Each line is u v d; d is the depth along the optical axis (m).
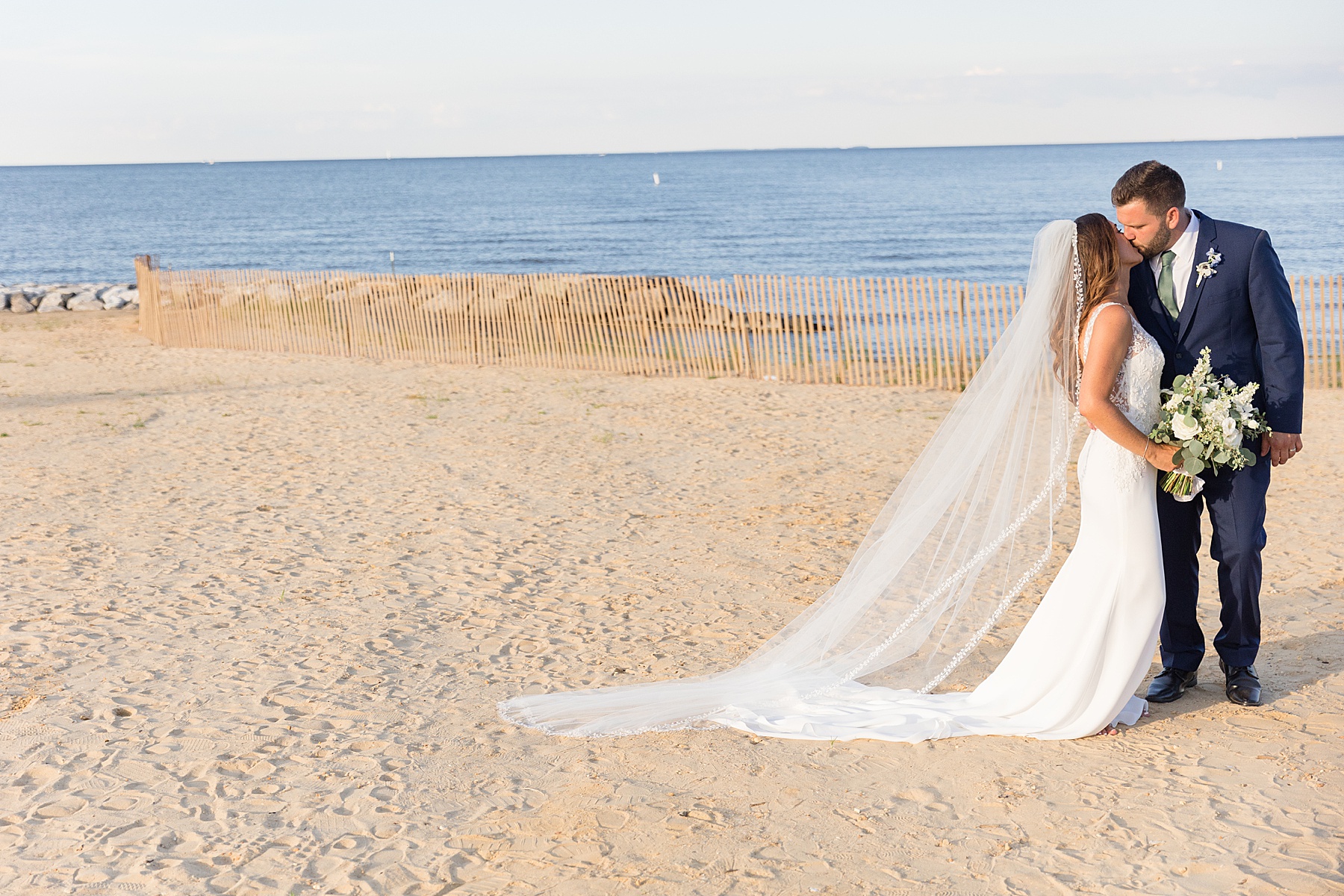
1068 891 3.04
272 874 3.21
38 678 4.89
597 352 15.95
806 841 3.37
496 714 4.49
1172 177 3.95
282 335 18.12
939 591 4.69
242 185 150.25
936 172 145.75
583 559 6.86
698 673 4.95
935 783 3.77
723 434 11.08
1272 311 3.98
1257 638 4.30
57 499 8.48
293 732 4.30
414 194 114.00
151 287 19.50
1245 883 3.04
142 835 3.47
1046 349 4.19
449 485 8.94
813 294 14.95
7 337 20.38
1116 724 4.22
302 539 7.34
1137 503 3.99
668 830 3.45
